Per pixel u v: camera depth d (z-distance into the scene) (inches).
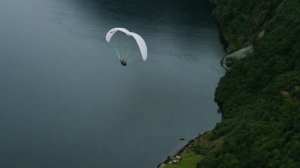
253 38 5723.4
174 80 5438.0
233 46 5974.4
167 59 5841.5
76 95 5009.8
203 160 3944.4
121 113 4810.5
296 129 3631.9
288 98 4128.9
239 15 6274.6
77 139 4419.3
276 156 3472.0
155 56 5885.8
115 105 4918.8
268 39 5088.6
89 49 5915.4
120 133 4539.9
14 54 5644.7
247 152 3678.6
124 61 4163.4
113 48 5949.8
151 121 4736.7
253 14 6067.9
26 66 5428.2
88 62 5629.9
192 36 6392.7
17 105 4781.0
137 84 5300.2
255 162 3538.4
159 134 4562.0
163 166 4069.9
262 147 3629.4
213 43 6250.0
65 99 4928.6
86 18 6673.2
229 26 6328.7
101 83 5255.9
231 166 3659.0
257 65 4926.2
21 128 4493.1
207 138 4362.7
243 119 4274.1
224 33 6328.7
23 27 6304.1
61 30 6318.9
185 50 6067.9
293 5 5354.3
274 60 4744.1
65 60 5629.9
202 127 4690.0
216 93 5083.7
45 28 6333.7
